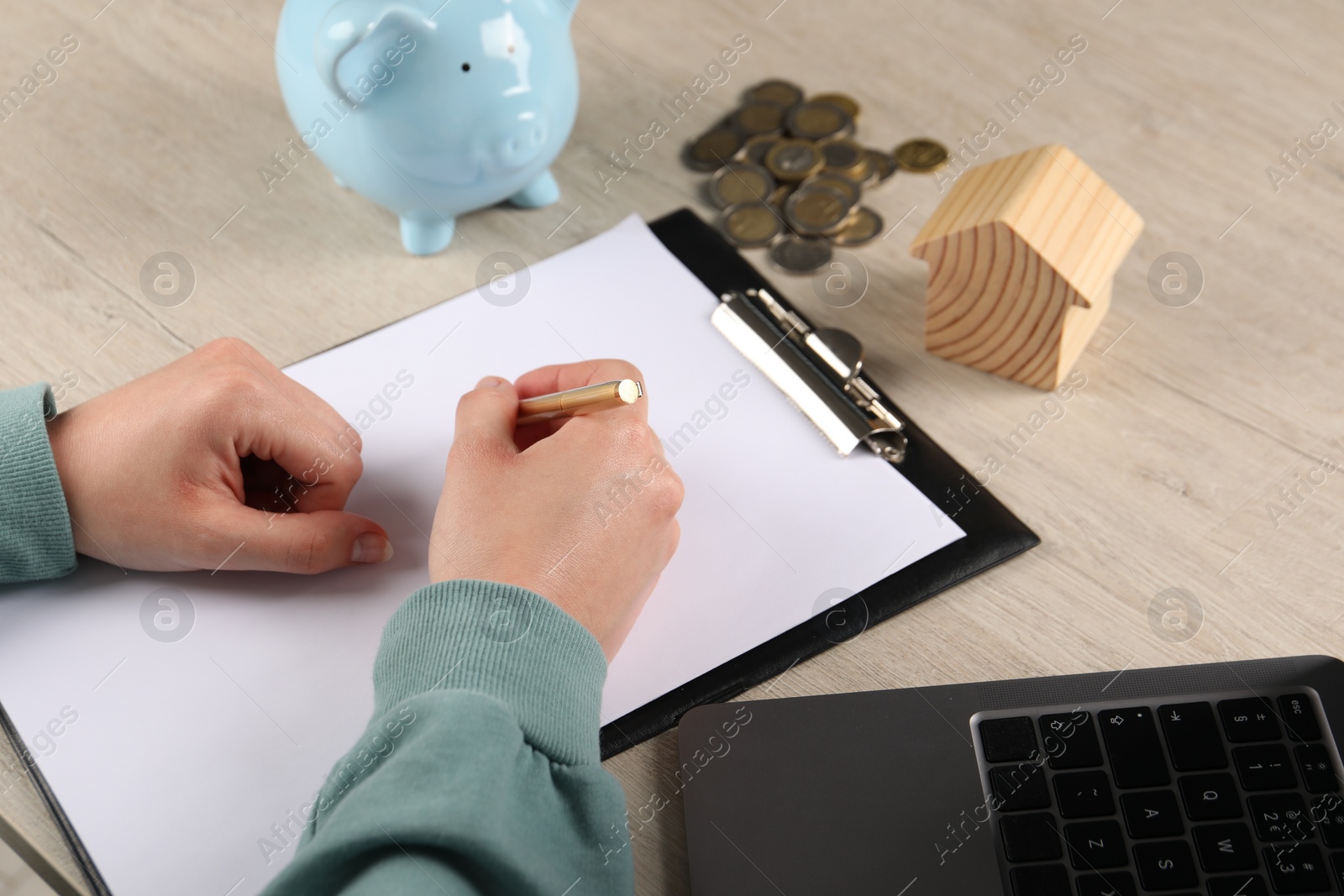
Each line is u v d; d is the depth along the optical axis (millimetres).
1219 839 472
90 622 573
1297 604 565
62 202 796
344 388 678
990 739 510
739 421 659
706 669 554
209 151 830
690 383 678
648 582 548
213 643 563
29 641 566
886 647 559
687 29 905
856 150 799
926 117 827
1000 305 640
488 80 634
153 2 948
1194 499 614
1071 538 602
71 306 732
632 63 881
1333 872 460
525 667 462
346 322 721
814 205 767
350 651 559
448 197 708
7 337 714
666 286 731
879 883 475
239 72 891
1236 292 710
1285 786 483
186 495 567
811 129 814
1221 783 486
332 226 780
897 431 646
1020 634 562
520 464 558
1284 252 729
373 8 594
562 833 442
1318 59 849
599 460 550
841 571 588
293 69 651
